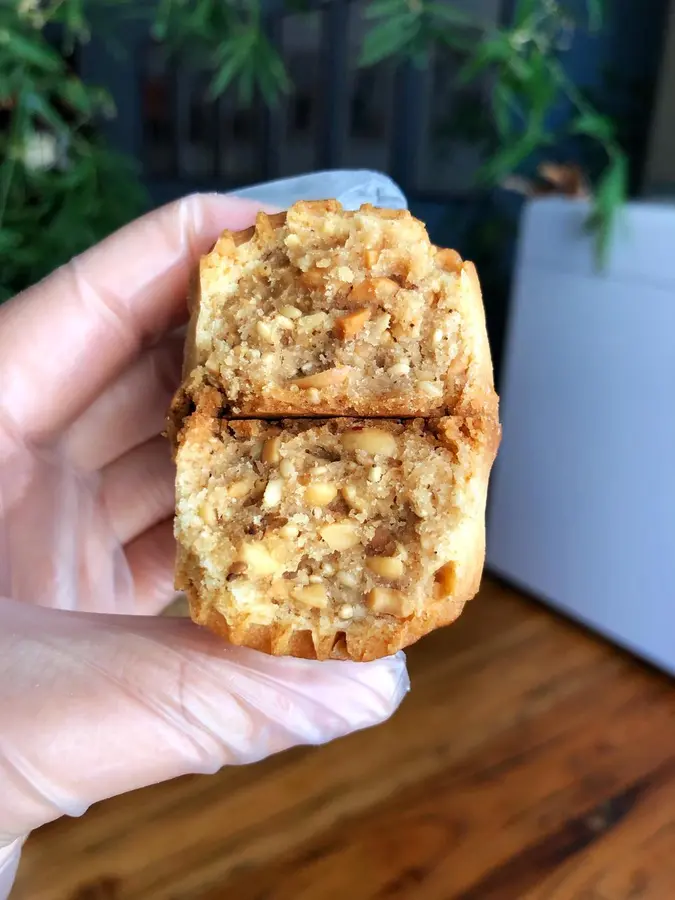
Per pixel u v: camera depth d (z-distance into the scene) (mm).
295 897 144
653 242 193
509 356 238
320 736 112
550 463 230
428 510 98
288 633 98
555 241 218
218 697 104
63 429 153
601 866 154
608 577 220
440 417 101
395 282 103
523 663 214
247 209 145
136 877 146
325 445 102
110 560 163
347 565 99
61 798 100
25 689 100
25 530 139
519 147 218
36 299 140
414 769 175
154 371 165
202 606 98
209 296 105
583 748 184
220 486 100
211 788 167
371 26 254
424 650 218
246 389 101
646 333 199
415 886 148
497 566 253
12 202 210
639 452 207
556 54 250
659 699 203
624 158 227
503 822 162
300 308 104
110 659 104
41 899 141
